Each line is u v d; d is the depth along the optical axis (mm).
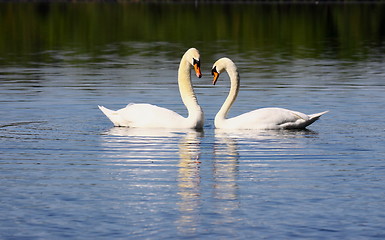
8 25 64562
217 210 12219
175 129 18969
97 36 55688
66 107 22156
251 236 11117
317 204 12500
